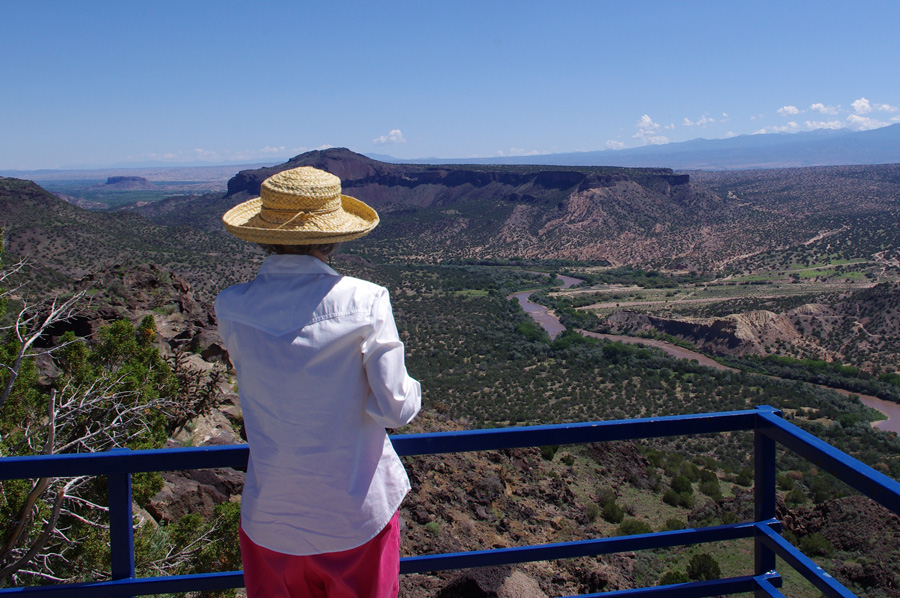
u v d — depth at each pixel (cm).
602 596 271
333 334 192
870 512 1758
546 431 251
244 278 8906
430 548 1123
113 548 252
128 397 862
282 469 197
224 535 771
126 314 1953
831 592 230
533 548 266
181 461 245
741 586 272
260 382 197
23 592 248
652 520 1788
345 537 198
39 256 7762
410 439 248
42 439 814
